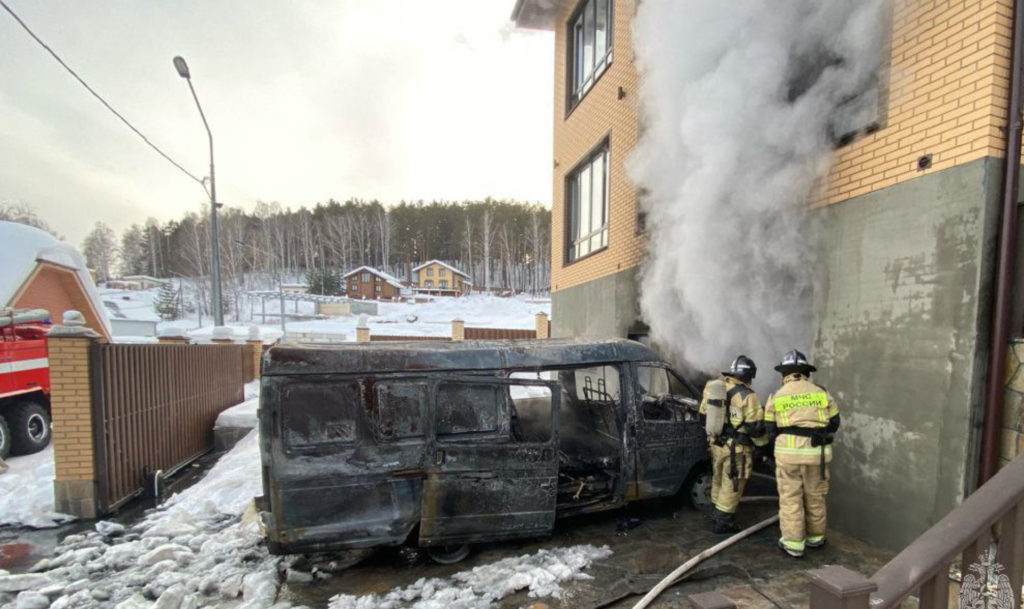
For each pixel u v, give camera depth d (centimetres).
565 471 454
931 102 347
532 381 387
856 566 348
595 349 423
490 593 325
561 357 405
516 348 398
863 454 388
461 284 6391
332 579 356
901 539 356
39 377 737
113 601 339
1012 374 311
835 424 363
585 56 986
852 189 410
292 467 329
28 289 966
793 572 342
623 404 427
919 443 345
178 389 684
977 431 317
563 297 1078
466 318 3903
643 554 379
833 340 423
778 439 370
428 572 363
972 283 317
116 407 532
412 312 4288
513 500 376
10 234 956
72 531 471
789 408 366
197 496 526
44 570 391
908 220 359
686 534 415
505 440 380
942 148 338
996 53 311
